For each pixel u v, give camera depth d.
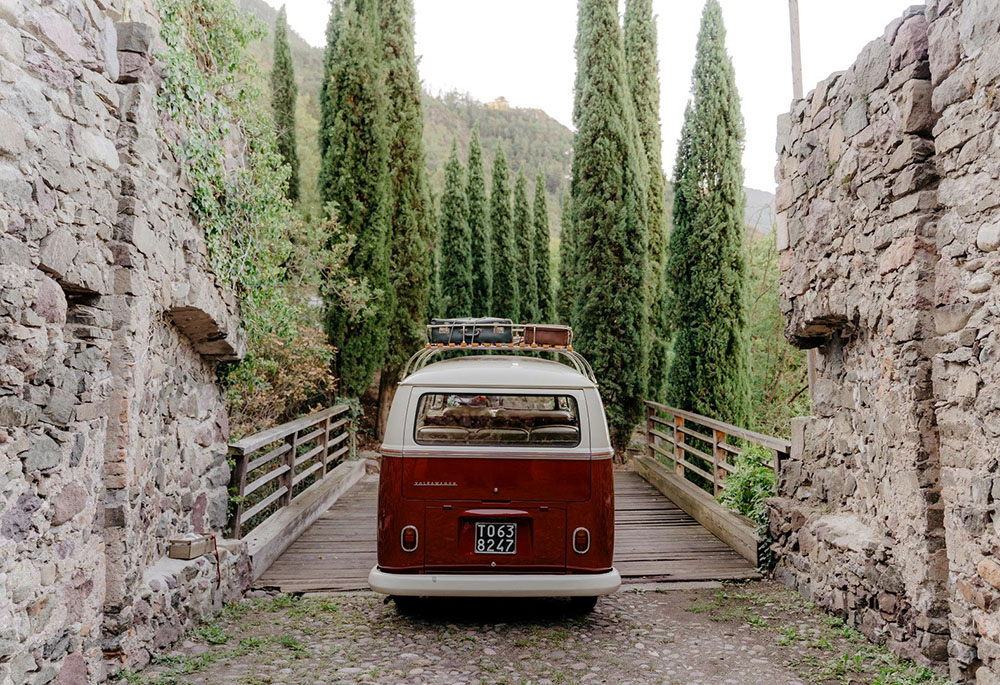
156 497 4.68
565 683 4.15
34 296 3.10
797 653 4.65
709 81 11.68
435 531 4.98
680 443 10.80
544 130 129.88
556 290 27.53
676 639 4.93
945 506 4.11
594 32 13.48
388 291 13.46
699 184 11.71
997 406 3.63
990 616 3.69
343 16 13.23
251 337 6.39
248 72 6.29
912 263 4.36
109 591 3.87
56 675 3.34
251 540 6.62
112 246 3.94
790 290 6.31
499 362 5.96
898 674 4.18
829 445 6.05
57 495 3.35
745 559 7.11
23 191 3.00
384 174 13.38
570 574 4.96
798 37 7.79
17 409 3.03
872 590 4.84
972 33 3.82
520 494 5.00
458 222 18.78
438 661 4.48
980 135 3.78
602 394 13.18
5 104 2.87
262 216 6.38
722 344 11.37
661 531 8.31
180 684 3.96
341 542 7.76
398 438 5.07
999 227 3.60
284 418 12.86
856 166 5.13
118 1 4.16
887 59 4.69
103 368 3.76
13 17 2.92
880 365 4.90
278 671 4.23
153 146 4.29
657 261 16.17
